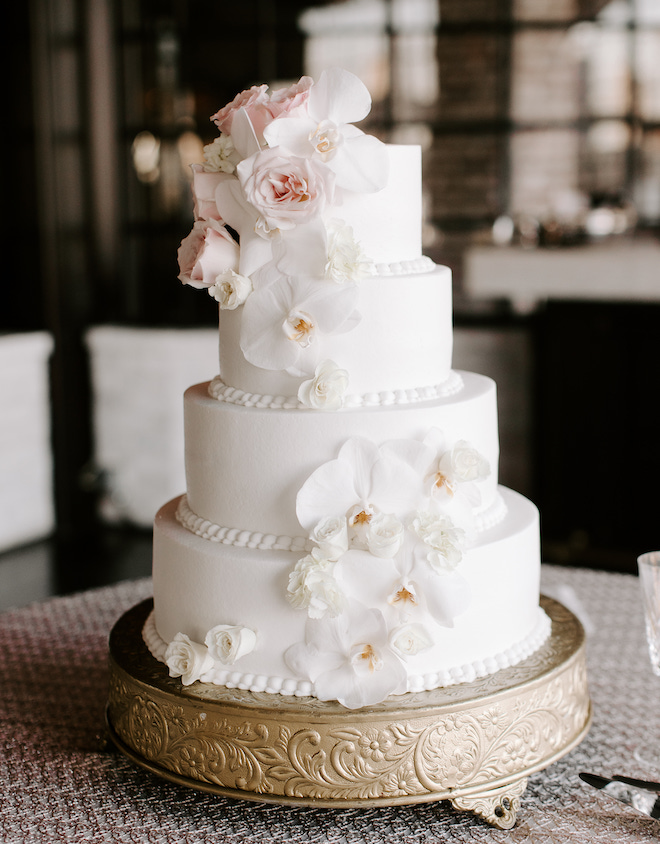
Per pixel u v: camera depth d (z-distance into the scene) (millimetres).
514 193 3133
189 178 3174
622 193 3039
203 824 1099
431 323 1144
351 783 1060
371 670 1068
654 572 1133
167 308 3229
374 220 1127
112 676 1176
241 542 1126
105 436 2938
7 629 1517
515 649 1149
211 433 1138
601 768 1180
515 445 3057
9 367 2742
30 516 2861
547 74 3064
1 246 2893
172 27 3146
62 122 2861
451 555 1061
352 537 1086
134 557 2732
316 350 1098
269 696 1088
